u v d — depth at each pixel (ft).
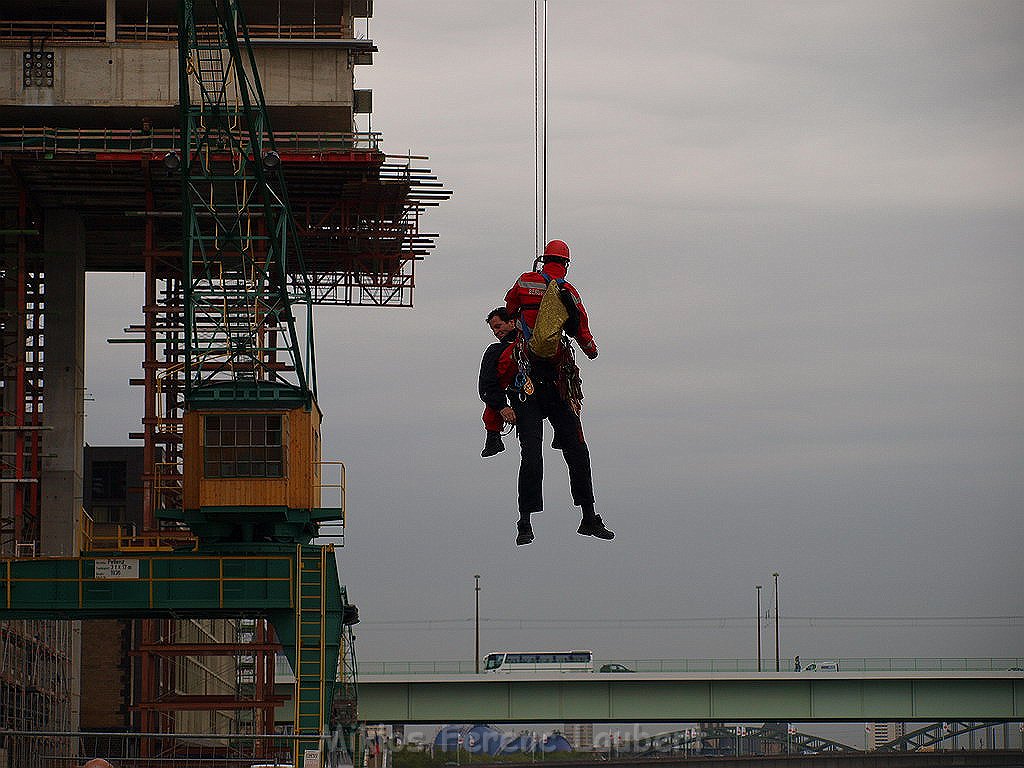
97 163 256.32
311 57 284.61
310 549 197.47
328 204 274.16
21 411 256.73
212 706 244.01
